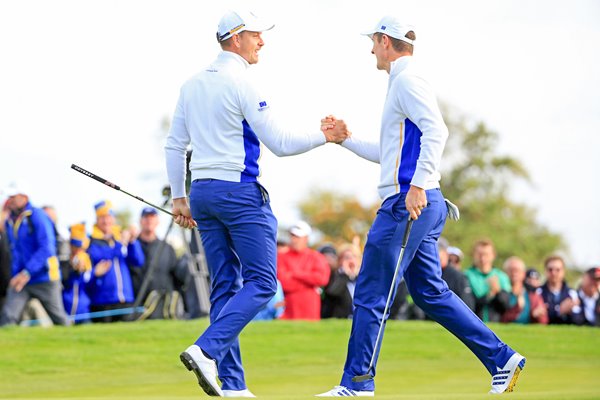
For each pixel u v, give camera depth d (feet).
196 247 121.08
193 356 58.49
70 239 118.83
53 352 98.12
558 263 124.77
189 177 81.05
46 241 115.34
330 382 83.20
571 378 83.05
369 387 61.26
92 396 73.92
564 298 124.06
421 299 63.00
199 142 62.03
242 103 61.26
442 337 110.11
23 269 115.55
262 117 61.31
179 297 123.34
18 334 104.37
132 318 119.44
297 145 62.34
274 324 113.29
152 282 120.78
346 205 368.07
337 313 122.83
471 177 360.28
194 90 62.44
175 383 83.46
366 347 61.36
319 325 113.19
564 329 115.65
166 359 97.30
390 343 107.45
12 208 116.37
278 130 61.57
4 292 120.16
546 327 116.37
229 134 61.57
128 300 120.06
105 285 119.24
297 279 120.06
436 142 59.82
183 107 63.21
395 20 62.49
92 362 94.84
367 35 63.67
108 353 98.48
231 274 63.36
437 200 61.93
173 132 64.03
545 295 124.47
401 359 99.86
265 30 62.75
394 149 61.62
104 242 119.55
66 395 75.51
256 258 61.62
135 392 76.74
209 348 59.06
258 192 61.82
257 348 103.71
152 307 120.26
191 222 65.67
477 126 370.94
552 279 124.77
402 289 123.44
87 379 87.20
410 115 60.59
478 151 366.63
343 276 123.13
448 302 62.69
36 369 91.66
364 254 61.98
